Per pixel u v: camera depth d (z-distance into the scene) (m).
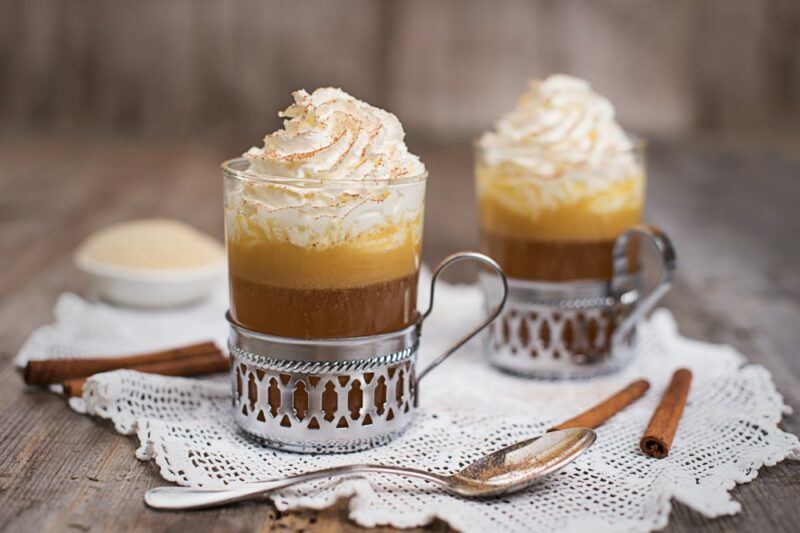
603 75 1.58
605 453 0.61
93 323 0.74
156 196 1.11
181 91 1.59
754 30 1.57
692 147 1.43
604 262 0.69
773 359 0.72
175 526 0.56
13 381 0.68
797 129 1.57
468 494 0.57
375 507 0.56
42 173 1.22
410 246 0.61
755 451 0.61
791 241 0.96
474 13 1.57
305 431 0.60
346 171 0.59
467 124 1.60
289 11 1.57
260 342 0.60
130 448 0.61
